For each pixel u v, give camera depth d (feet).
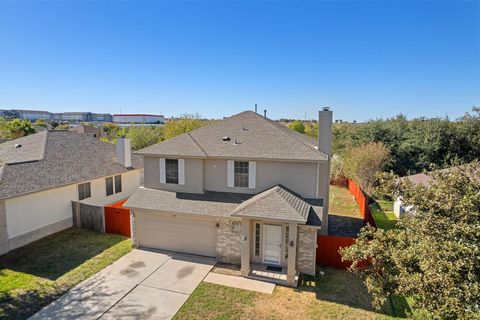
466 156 99.96
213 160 52.01
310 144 61.98
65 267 44.80
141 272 43.39
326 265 46.16
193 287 39.42
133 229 52.06
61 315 33.22
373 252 26.68
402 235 26.08
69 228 62.34
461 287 18.60
